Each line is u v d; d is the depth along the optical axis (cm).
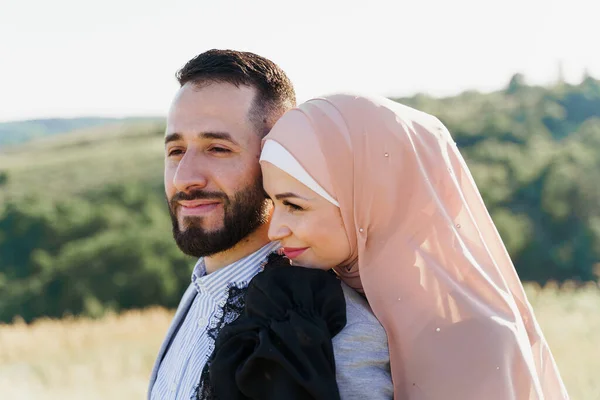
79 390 1136
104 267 3628
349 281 246
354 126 228
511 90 8219
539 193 4622
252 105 257
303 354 205
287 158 229
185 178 248
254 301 221
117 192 4641
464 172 254
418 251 229
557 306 1616
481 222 256
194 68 259
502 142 6153
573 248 4306
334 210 228
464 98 8269
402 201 230
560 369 977
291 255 238
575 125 6900
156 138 8631
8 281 3775
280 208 235
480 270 232
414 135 238
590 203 4466
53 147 8894
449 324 223
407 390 223
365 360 221
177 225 258
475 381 218
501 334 223
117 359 1359
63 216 4222
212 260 268
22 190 6159
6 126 12394
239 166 252
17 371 1295
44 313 3572
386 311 227
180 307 280
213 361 218
